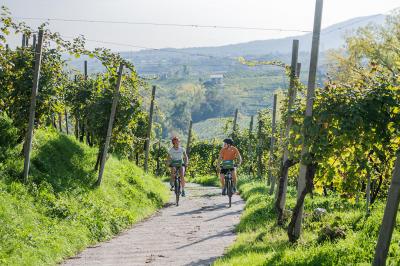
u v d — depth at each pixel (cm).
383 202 1830
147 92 2547
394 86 975
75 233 1432
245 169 5516
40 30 1677
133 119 2362
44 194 1559
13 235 1192
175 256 1241
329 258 928
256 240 1312
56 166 1925
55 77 1798
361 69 1094
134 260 1213
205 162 6900
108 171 2388
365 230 1170
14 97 1736
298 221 1259
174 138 2438
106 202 1952
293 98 1656
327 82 1070
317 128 1020
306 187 1152
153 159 6288
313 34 1234
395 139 991
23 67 1738
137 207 2170
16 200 1390
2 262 1040
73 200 1695
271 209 1741
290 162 1359
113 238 1600
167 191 3131
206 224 1814
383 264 829
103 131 2269
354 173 1106
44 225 1377
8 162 1612
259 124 4622
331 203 1830
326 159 1060
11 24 1669
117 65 2166
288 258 971
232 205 2420
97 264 1177
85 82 2516
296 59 1650
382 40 4688
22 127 1748
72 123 3241
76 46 1812
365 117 971
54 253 1234
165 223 1903
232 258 1087
